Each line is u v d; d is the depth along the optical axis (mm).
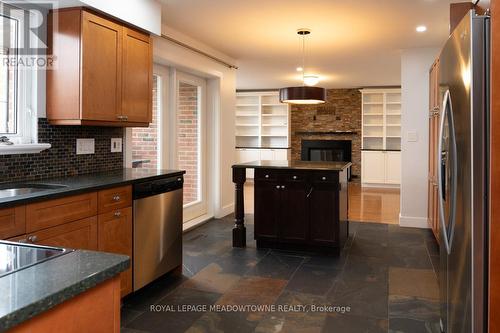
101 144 3533
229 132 6297
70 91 2889
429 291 3162
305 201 4219
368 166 9711
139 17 3396
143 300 2973
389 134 9930
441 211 2277
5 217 1996
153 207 3133
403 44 5211
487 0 2135
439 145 2285
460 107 1880
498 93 1676
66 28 2883
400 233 5102
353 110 10422
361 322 2627
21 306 767
